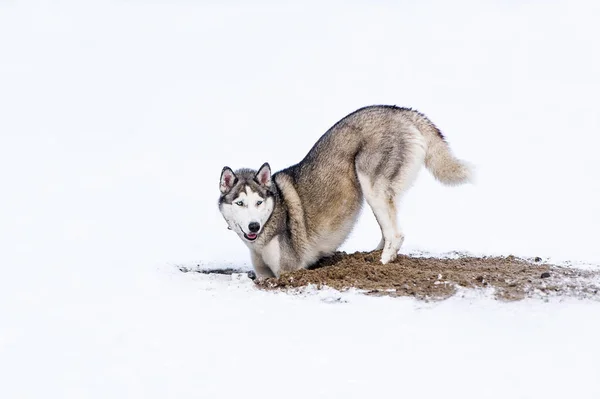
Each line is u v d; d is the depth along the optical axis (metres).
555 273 31.89
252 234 32.88
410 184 34.41
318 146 35.59
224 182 34.19
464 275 31.19
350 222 35.78
